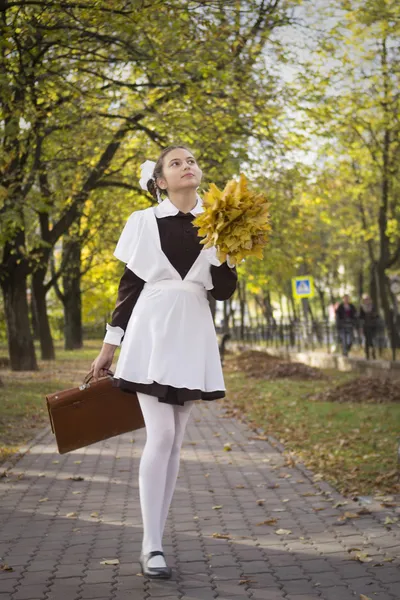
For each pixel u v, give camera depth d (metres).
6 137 13.38
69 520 5.73
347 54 21.27
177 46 13.53
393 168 25.64
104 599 3.89
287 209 21.22
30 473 7.84
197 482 7.24
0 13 11.62
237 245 3.94
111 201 24.97
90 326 56.53
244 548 4.84
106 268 37.22
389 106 23.53
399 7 19.83
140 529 5.40
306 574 4.27
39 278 29.69
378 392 14.42
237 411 13.57
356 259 41.59
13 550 4.89
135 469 8.03
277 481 7.21
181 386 4.06
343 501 6.12
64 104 14.81
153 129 18.05
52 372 23.62
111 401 4.30
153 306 4.18
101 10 10.85
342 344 25.88
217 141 16.86
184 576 4.25
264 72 17.73
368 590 3.99
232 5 12.98
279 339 35.47
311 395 15.35
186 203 4.27
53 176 20.70
